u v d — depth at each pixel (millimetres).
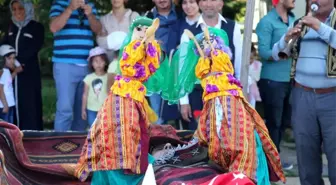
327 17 6984
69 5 8805
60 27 8891
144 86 6176
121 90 6020
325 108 6945
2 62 9297
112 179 5949
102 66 8969
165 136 6922
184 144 6926
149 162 6129
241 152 5848
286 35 7020
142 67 6012
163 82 6613
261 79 9289
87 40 9109
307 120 7074
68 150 7301
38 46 9656
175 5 8734
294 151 10508
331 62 6871
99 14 11766
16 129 6707
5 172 6211
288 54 7219
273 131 9336
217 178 5508
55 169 6738
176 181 5660
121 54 6254
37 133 7258
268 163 6246
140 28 6145
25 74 9531
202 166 6176
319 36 6898
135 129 5938
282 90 9164
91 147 5992
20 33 9516
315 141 7133
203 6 8047
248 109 6180
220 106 5984
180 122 8820
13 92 9500
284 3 9016
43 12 12078
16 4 9453
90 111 9055
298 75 7117
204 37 6219
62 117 9109
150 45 6043
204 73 6145
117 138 5891
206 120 6141
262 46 8961
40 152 7207
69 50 9000
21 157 6629
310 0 6941
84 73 9109
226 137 5898
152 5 11445
